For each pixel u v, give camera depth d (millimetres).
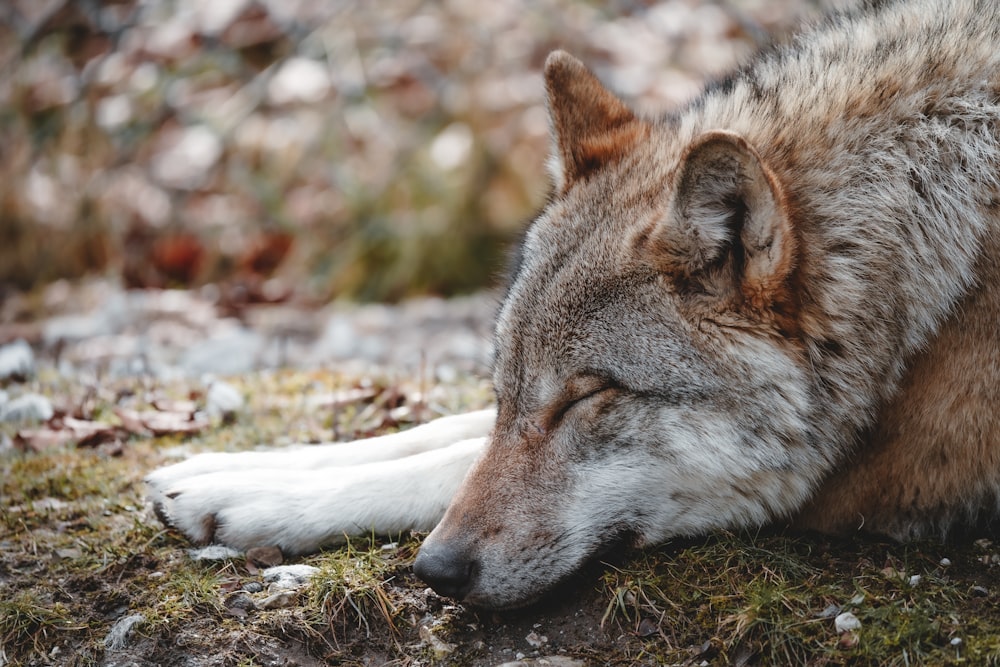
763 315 6809
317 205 22453
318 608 7105
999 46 7543
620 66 21594
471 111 22312
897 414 7219
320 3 24188
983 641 6254
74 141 22844
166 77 23828
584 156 7898
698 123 7855
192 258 22312
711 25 21844
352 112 23016
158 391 11984
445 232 21656
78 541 8219
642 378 6957
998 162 7254
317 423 10719
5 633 7152
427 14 23578
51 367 14086
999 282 7070
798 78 7906
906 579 6836
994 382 7031
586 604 7066
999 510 7344
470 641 6910
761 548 7168
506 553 6941
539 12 22875
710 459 6996
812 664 6324
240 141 23031
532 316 7301
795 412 6934
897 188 7207
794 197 7133
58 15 24359
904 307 7094
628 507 7156
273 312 19844
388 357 15430
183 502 7973
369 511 7820
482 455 7281
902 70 7574
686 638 6645
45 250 22094
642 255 6992
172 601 7250
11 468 9688
